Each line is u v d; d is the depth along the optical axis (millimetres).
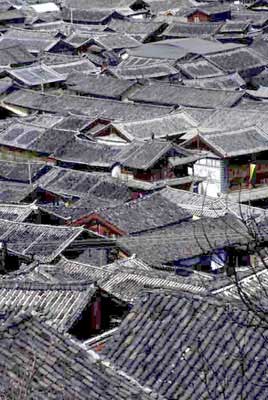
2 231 65625
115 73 127875
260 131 91438
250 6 183500
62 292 37625
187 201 76688
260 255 20734
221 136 89812
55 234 63781
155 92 116812
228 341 25578
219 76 125625
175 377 24688
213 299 27266
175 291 27797
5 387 19578
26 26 167875
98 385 20438
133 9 183625
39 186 82312
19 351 20672
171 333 26203
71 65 134125
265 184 89375
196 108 107438
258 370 24484
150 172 86500
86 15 175500
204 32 156750
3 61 137625
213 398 23750
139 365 25250
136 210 70000
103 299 38250
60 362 20703
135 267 54562
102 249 61750
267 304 26875
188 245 59594
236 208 71375
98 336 35750
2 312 30734
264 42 145250
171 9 180875
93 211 69000
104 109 110188
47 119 105812
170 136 97438
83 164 90875
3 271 56312
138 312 27172
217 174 87438
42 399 19547
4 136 100812
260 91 120562
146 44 147750
